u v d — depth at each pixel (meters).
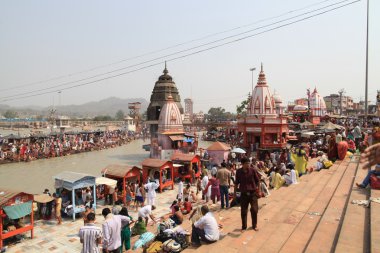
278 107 47.31
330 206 8.48
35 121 102.81
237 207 11.73
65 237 14.27
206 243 7.31
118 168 20.34
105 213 8.80
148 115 51.06
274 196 11.25
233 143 46.25
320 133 36.31
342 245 5.56
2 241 13.19
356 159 16.50
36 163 40.56
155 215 17.08
